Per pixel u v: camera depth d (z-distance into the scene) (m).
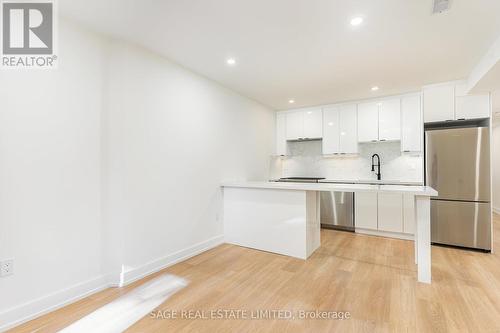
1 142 1.70
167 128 2.79
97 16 2.01
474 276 2.47
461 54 2.63
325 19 2.03
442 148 3.39
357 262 2.87
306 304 2.00
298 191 3.02
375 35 2.27
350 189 2.60
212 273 2.59
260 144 4.66
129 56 2.40
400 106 4.03
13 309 1.73
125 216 2.35
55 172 1.97
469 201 3.25
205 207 3.32
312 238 3.18
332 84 3.60
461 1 1.79
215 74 3.24
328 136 4.68
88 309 1.94
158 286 2.31
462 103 3.38
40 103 1.89
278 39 2.35
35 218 1.85
